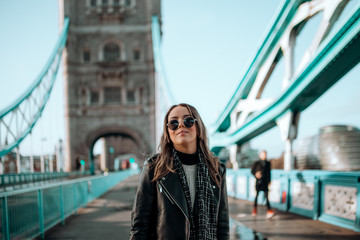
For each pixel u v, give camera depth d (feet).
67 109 133.59
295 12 25.81
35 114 112.06
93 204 28.99
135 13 143.54
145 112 137.18
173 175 4.29
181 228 4.08
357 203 15.61
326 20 20.72
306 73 22.52
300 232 15.62
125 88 138.00
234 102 44.47
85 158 133.39
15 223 13.23
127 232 17.13
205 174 4.42
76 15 141.79
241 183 31.78
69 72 135.44
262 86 37.11
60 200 19.76
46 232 17.26
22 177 71.20
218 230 4.69
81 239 15.61
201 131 4.66
